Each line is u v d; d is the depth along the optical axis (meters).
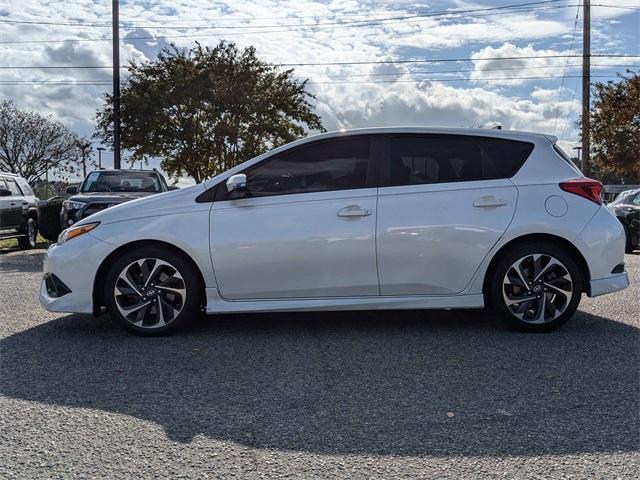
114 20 24.12
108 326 5.51
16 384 3.90
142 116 24.78
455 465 2.77
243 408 3.47
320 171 5.19
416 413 3.38
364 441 3.03
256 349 4.69
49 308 5.14
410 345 4.77
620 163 25.84
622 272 5.28
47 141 49.62
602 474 2.68
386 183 5.15
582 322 5.52
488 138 5.31
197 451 2.93
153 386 3.85
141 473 2.71
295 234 5.03
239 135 25.56
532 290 5.11
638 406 3.46
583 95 23.41
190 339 5.01
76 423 3.27
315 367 4.22
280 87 26.55
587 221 5.12
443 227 5.05
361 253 5.05
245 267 5.05
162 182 12.38
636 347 4.67
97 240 5.06
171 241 5.01
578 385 3.81
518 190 5.15
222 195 5.14
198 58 26.30
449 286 5.11
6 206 13.72
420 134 5.27
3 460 2.84
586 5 22.98
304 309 5.09
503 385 3.82
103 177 12.11
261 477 2.68
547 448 2.94
